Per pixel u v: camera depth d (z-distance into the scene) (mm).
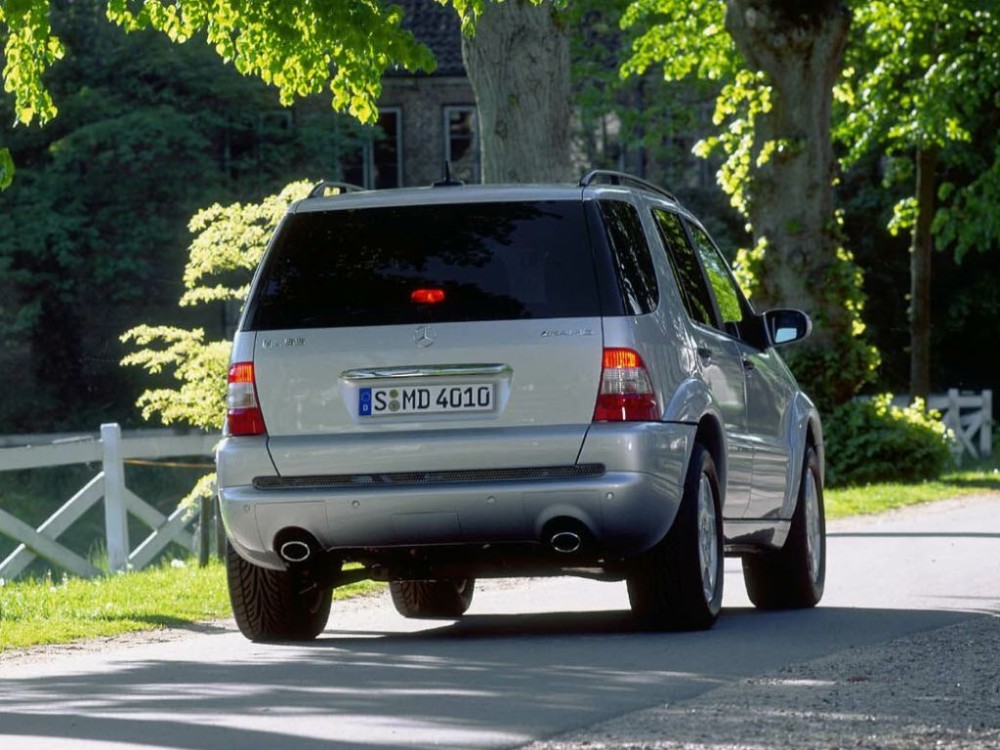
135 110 100125
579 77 111688
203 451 42906
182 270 100750
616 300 22547
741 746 14789
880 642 22297
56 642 26078
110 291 100562
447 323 22562
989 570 33312
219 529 40500
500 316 22516
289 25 34469
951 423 92812
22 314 98375
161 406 39875
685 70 85562
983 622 24641
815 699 17375
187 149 99750
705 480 23766
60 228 98188
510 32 43719
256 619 24141
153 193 100125
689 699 17547
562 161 44281
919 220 87938
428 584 27578
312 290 23031
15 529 38688
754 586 28016
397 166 121250
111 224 99500
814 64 66812
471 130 121438
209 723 16578
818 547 29031
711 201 116688
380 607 30062
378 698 17906
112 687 19688
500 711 16875
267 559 23172
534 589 32188
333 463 22609
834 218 68188
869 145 87250
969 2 82125
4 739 16047
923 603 27844
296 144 104938
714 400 24219
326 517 22641
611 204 23297
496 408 22422
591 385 22344
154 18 37312
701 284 25828
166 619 28656
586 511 22203
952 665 19875
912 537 42438
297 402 22844
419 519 22484
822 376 67812
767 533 26922
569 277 22609
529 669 20000
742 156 68500
